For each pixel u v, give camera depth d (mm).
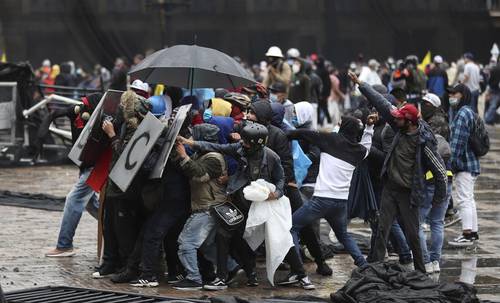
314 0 192125
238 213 29141
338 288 29812
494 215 44531
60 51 183750
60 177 58125
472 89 87750
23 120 62625
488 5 168000
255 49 194000
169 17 121125
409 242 30188
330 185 30297
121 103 29391
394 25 182500
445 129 36188
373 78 85938
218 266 29438
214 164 28891
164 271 32281
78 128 33750
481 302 27188
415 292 26547
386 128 33000
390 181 30125
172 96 34781
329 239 37844
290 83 60156
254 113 30500
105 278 30922
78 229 40250
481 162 64688
